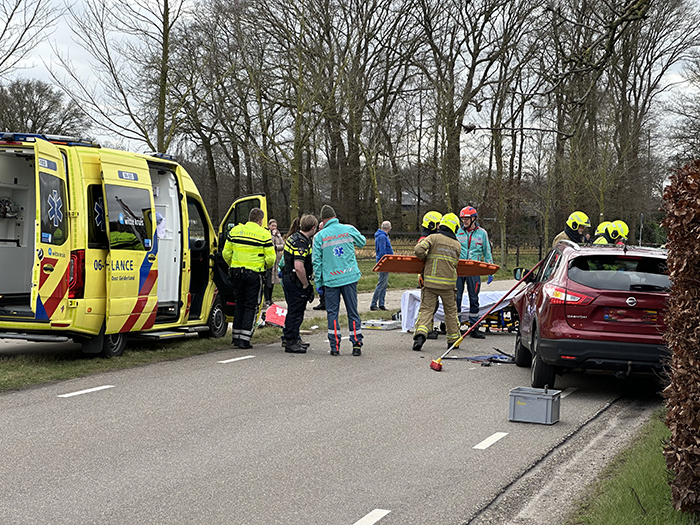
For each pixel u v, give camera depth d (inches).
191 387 324.2
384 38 1428.4
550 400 271.1
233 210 476.1
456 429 261.6
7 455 219.0
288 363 394.3
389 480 202.4
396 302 761.0
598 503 177.0
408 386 339.9
